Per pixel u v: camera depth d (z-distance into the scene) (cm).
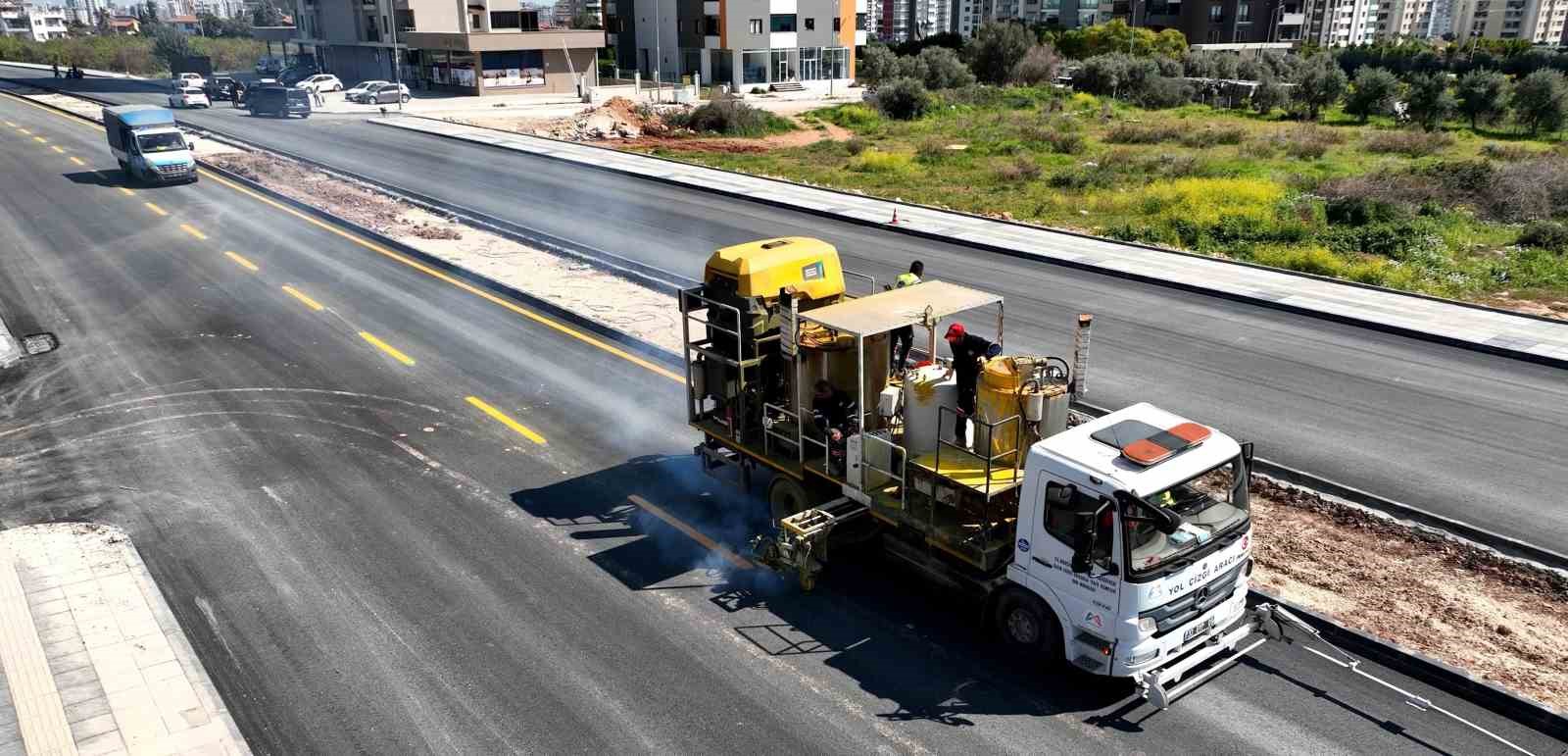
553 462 1452
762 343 1182
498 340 1998
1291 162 4497
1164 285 2378
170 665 984
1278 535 1195
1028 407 962
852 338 1127
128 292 2320
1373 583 1086
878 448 1057
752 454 1214
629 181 3866
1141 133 5356
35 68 10038
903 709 905
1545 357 1830
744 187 3684
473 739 874
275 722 901
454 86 7331
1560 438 1496
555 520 1278
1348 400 1655
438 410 1644
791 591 1109
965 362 1003
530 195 3516
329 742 873
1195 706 902
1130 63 7650
